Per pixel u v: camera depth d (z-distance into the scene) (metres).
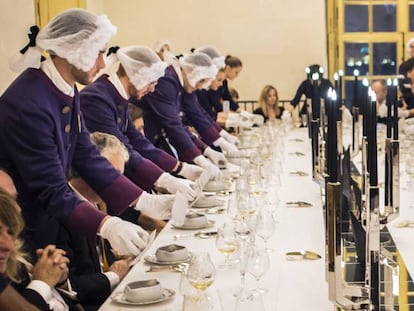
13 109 3.21
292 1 11.34
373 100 2.27
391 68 11.12
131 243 3.11
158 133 5.65
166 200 3.64
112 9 11.26
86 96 4.31
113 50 4.46
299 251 3.24
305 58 11.41
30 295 2.48
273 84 11.47
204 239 3.57
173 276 2.96
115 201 3.60
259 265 2.68
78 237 3.34
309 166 6.14
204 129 6.55
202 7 11.34
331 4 11.23
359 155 6.56
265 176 4.70
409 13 11.05
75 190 3.62
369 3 11.09
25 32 6.73
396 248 3.30
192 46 11.39
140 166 4.30
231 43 11.41
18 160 3.20
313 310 2.47
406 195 4.57
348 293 2.23
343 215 3.73
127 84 4.49
